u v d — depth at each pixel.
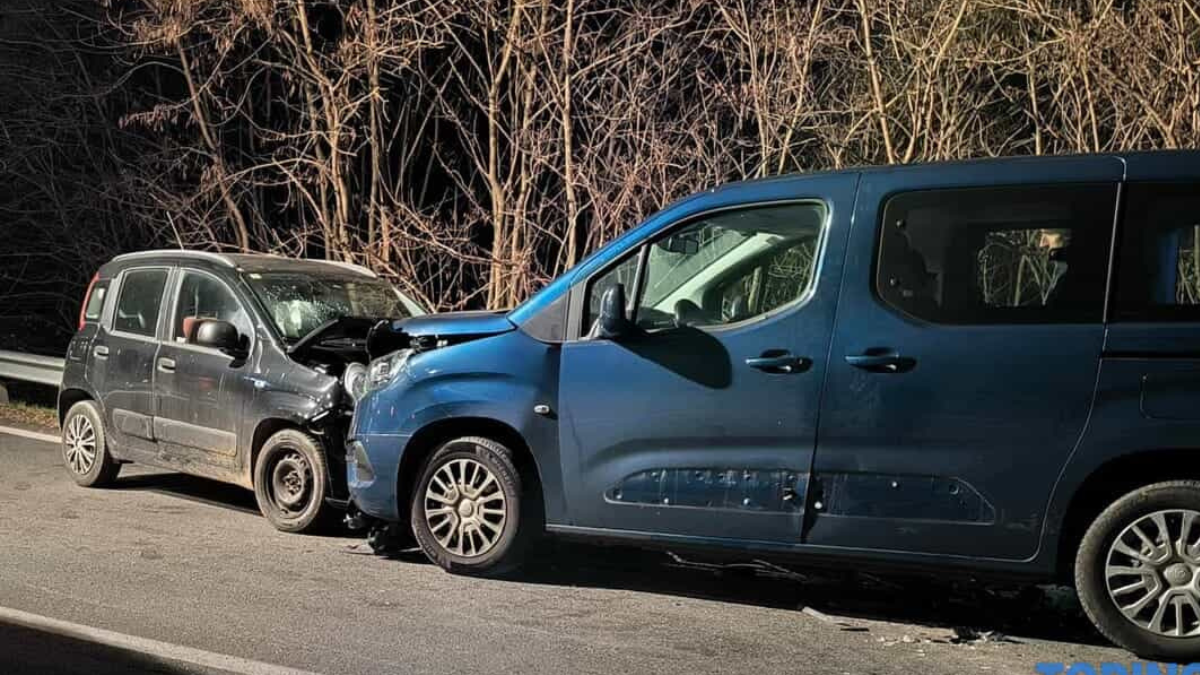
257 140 14.05
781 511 5.50
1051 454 5.10
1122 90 10.09
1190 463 5.05
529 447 6.03
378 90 12.42
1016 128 11.02
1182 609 4.97
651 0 12.36
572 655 5.09
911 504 5.29
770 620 5.66
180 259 8.38
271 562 6.58
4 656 4.99
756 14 11.59
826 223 5.57
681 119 11.91
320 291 8.23
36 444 10.16
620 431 5.81
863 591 6.19
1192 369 4.94
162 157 13.65
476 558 6.21
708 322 5.77
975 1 10.20
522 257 12.59
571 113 12.33
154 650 5.08
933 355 5.26
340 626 5.44
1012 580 5.26
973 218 5.36
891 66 11.10
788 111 11.27
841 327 5.43
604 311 5.73
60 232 14.60
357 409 6.61
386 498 6.42
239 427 7.57
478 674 4.84
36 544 6.84
